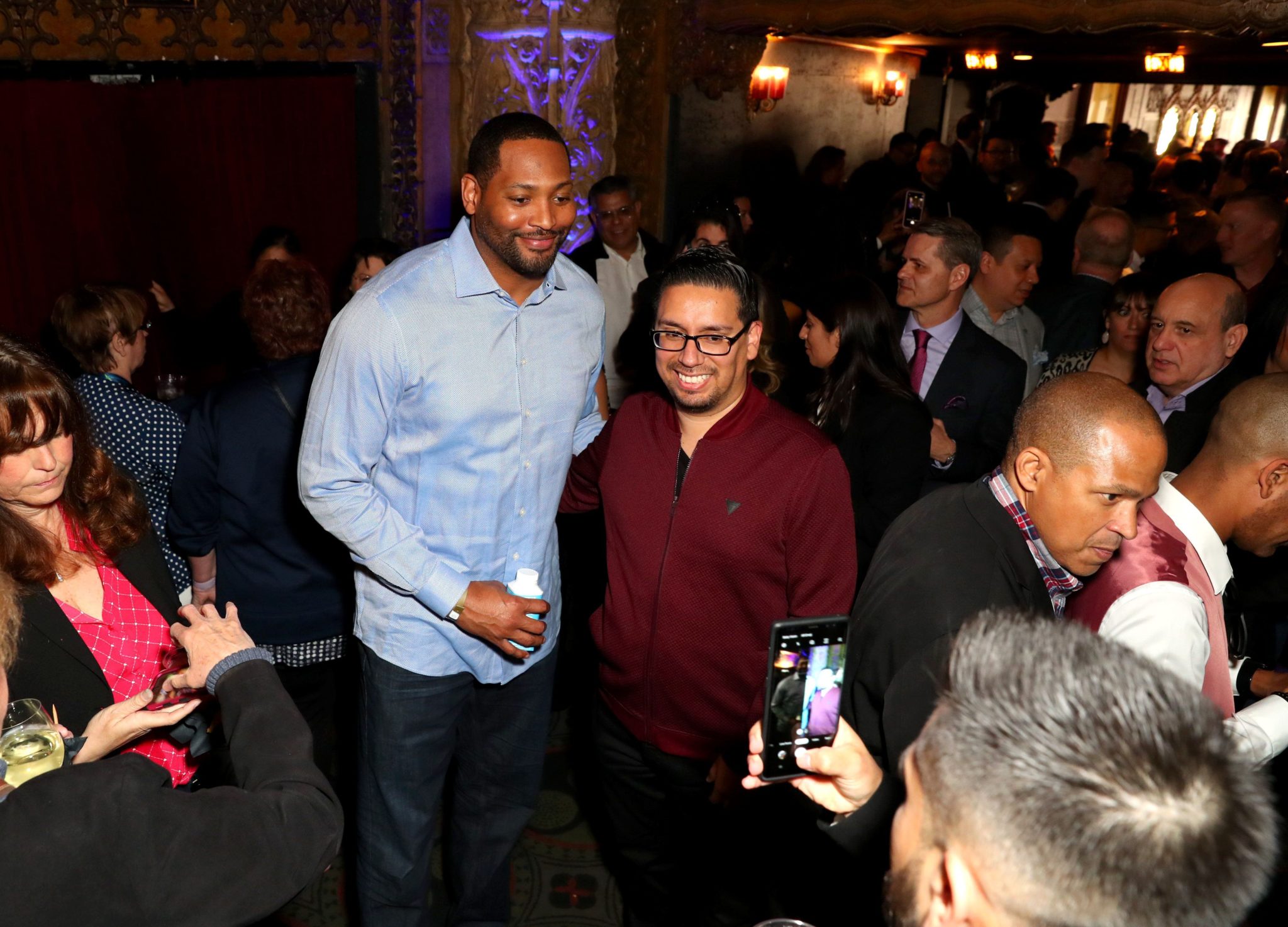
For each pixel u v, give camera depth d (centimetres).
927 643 159
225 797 117
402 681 207
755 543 194
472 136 553
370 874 224
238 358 442
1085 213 712
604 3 536
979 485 173
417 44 550
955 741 80
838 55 996
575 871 276
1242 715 177
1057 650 82
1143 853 71
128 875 108
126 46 445
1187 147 1468
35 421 156
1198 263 459
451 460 199
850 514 196
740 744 209
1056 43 861
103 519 178
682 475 202
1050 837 73
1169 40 781
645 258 481
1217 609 179
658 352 193
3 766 138
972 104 1233
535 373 203
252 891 115
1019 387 323
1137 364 343
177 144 484
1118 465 153
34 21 414
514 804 239
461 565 208
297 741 131
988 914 79
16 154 432
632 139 683
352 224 572
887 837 132
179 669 176
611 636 213
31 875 104
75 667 170
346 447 190
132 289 276
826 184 846
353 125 554
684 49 641
